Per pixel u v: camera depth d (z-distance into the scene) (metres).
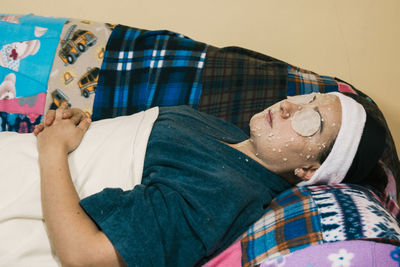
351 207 1.07
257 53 1.62
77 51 1.51
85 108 1.49
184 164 1.12
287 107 1.17
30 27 1.52
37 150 1.15
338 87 1.54
